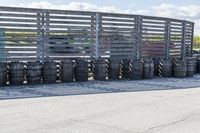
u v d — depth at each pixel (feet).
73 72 35.96
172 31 49.08
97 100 25.13
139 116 20.03
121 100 25.35
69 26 37.96
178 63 42.32
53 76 34.22
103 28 40.60
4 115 19.63
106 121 18.62
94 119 19.03
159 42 47.06
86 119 18.98
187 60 43.42
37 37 35.96
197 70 48.52
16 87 30.94
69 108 21.94
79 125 17.66
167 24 47.83
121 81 37.40
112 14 41.09
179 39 51.16
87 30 39.29
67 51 38.06
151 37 45.75
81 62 35.96
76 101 24.53
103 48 40.83
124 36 42.63
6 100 24.47
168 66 42.39
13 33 34.42
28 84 32.91
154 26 45.91
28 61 34.60
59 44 37.45
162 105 23.73
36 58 36.11
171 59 44.75
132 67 39.09
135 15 43.27
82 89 30.63
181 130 17.11
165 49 48.19
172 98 26.86
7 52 34.27
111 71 38.73
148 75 40.14
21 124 17.65
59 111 20.98
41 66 33.83
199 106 23.62
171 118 19.70
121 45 42.45
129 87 32.76
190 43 55.31
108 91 29.84
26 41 35.29
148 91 30.53
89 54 39.75
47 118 19.06
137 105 23.48
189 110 22.17
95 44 40.09
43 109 21.49
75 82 35.50
